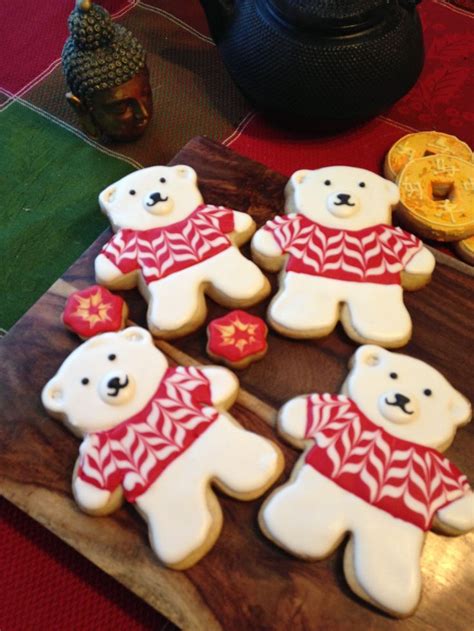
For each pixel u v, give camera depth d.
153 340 0.26
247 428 0.24
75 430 0.23
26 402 0.25
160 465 0.22
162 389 0.24
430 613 0.21
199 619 0.21
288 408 0.24
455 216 0.30
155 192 0.28
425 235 0.31
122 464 0.22
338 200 0.28
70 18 0.30
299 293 0.26
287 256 0.27
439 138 0.34
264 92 0.32
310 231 0.27
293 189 0.29
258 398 0.25
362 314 0.26
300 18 0.29
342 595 0.21
